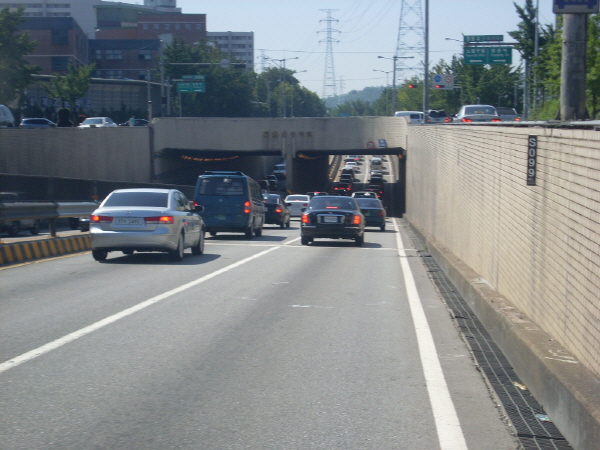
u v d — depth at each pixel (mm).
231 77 92688
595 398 4590
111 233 15242
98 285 12141
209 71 91625
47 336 8102
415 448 4836
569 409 4887
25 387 6141
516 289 8461
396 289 12633
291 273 14539
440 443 4930
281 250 20438
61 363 6957
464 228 14156
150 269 14641
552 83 30562
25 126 54750
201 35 156000
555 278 6488
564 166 6254
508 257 9094
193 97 91375
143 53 126750
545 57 35344
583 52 9508
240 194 24453
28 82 60031
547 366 5566
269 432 5121
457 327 9125
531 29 42688
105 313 9562
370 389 6258
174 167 62219
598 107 25266
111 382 6336
